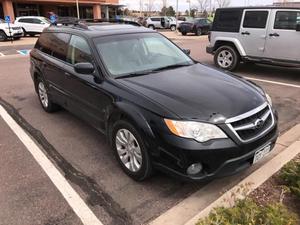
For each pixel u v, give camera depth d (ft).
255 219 8.89
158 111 11.12
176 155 10.62
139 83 12.98
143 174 11.94
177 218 10.51
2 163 14.24
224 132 10.70
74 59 16.29
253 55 30.83
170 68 15.01
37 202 11.47
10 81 30.48
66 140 16.48
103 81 13.71
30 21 90.79
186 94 11.95
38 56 20.20
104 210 11.02
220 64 33.53
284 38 28.37
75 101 16.19
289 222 8.80
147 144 11.26
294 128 17.31
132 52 15.30
